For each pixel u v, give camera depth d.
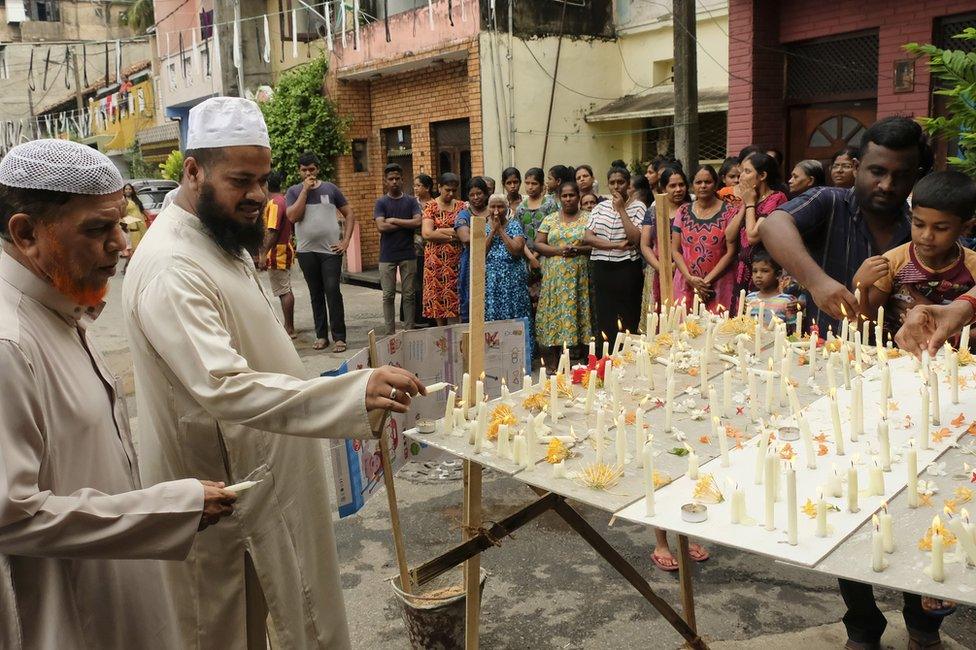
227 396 2.03
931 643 2.85
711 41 9.96
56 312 1.83
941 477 1.90
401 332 3.33
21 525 1.61
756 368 2.77
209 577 2.30
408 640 3.20
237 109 2.20
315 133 12.85
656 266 5.77
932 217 2.63
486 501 4.47
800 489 1.90
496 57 10.55
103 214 1.76
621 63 11.38
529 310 6.98
